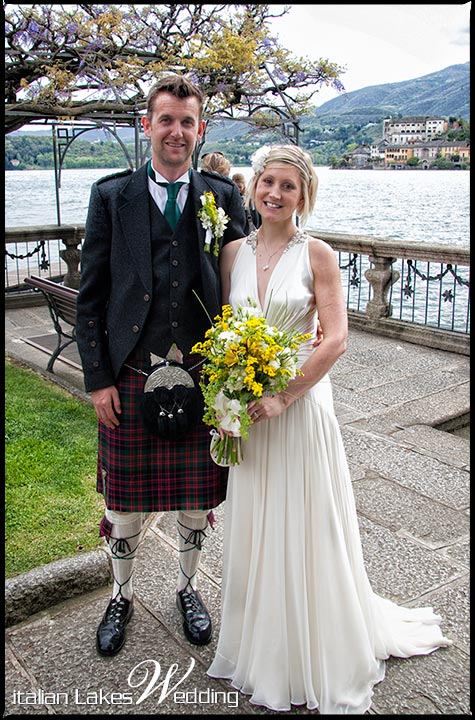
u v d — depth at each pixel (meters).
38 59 6.00
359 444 3.96
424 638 2.28
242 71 6.42
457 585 2.62
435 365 5.54
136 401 2.13
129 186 2.07
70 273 7.82
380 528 3.04
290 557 1.94
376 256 6.46
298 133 7.15
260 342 1.79
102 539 2.84
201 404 2.16
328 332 1.96
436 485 3.44
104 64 6.19
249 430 1.97
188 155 2.02
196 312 2.12
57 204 7.98
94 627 2.35
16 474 3.40
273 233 2.02
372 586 2.61
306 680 1.96
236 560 2.05
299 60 6.67
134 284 2.06
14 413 4.23
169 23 6.41
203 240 2.08
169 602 2.50
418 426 4.25
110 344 2.13
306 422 1.96
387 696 2.05
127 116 6.96
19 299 7.48
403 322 6.38
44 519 2.98
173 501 2.22
